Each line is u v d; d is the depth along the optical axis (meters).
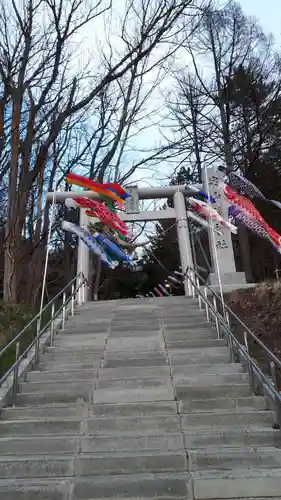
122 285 30.34
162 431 5.96
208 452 5.19
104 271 29.42
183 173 24.44
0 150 14.12
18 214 13.80
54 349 8.94
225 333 8.91
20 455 5.54
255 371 7.11
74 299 12.63
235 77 22.45
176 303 11.95
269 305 10.43
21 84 14.14
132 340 9.06
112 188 14.12
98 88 15.87
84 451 5.60
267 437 5.57
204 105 24.86
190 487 4.53
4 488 4.62
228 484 4.52
